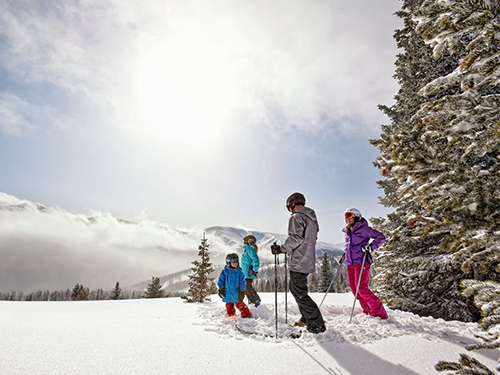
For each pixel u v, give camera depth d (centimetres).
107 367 238
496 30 161
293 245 351
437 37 191
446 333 321
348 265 440
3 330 350
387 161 241
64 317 470
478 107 180
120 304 619
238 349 286
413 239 578
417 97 644
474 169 194
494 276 457
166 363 248
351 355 261
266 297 738
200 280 1288
